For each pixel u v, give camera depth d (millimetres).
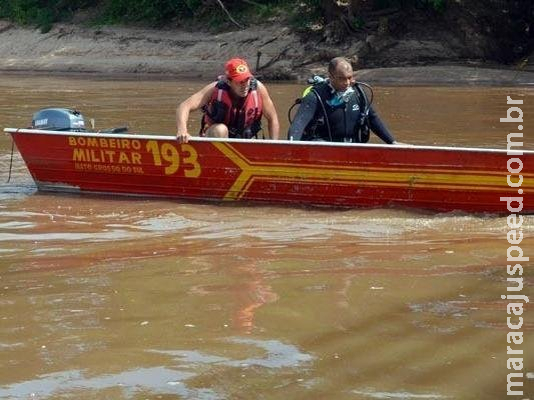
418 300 5395
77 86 24609
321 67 27797
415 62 27719
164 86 24484
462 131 13719
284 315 5137
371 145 7953
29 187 9438
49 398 4117
